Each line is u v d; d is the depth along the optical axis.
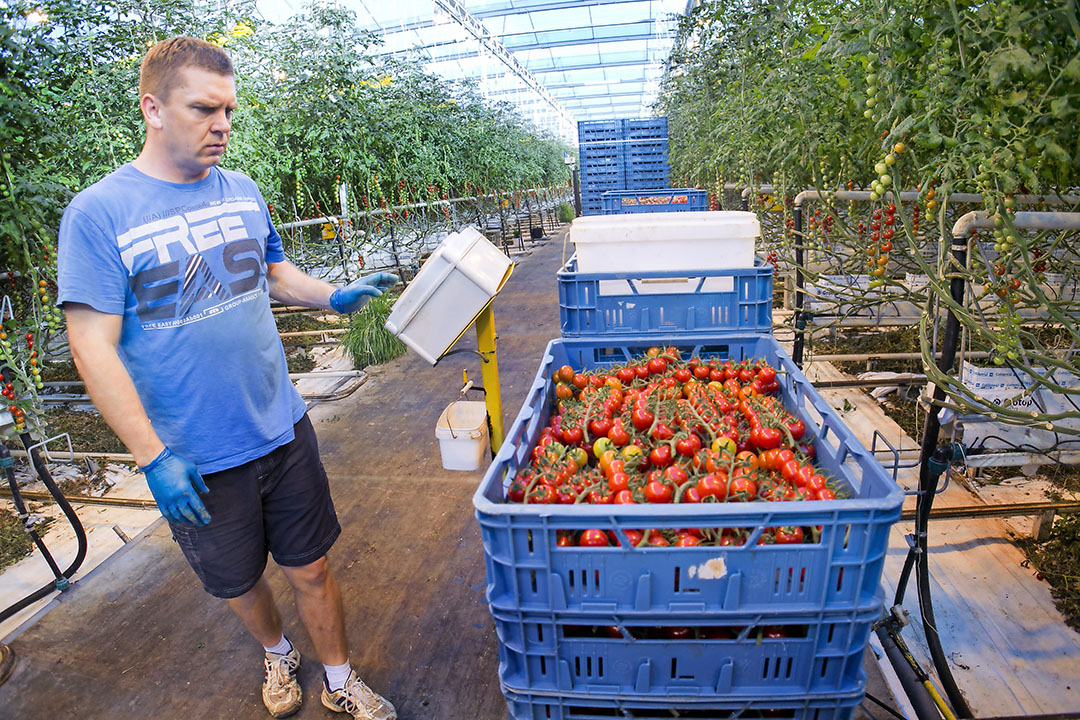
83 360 1.48
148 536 3.01
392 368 5.19
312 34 6.86
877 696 1.91
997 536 2.57
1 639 2.39
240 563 1.78
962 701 1.70
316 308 2.11
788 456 1.67
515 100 25.69
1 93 2.76
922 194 2.31
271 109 6.14
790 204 4.84
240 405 1.69
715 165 5.54
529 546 1.36
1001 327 2.34
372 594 2.53
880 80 1.99
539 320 6.34
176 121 1.50
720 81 5.88
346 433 4.03
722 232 2.46
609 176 8.77
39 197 2.77
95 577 2.73
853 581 1.26
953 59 1.77
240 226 1.72
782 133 3.98
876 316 3.86
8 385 2.50
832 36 2.21
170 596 2.59
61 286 1.45
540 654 1.38
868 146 3.04
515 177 12.95
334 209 7.39
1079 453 2.49
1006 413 1.81
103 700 2.11
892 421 3.51
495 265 1.88
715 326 2.53
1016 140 1.63
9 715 2.07
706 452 1.62
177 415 1.64
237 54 6.03
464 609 2.41
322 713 2.00
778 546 1.24
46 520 3.23
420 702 2.03
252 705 2.05
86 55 4.14
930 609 1.76
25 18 3.09
